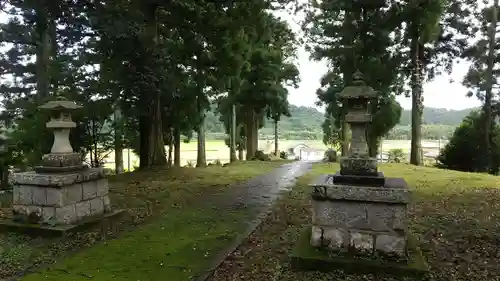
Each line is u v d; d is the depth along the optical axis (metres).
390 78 18.16
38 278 4.58
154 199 9.44
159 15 13.83
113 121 16.11
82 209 6.75
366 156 5.14
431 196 9.73
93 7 11.73
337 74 20.58
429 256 5.24
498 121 20.67
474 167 19.92
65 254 5.43
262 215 7.88
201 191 10.77
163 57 13.19
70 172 6.65
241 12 12.45
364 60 17.27
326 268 4.61
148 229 6.78
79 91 12.74
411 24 17.69
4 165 12.53
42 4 11.21
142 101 13.61
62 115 6.81
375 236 4.65
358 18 17.19
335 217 4.81
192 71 16.05
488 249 5.51
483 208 8.24
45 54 14.23
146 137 15.24
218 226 6.99
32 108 13.43
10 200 8.94
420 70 19.86
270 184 12.30
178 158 21.44
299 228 6.76
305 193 10.45
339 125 23.16
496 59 19.98
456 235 6.24
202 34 13.10
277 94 24.00
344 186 4.75
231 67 13.86
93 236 6.25
